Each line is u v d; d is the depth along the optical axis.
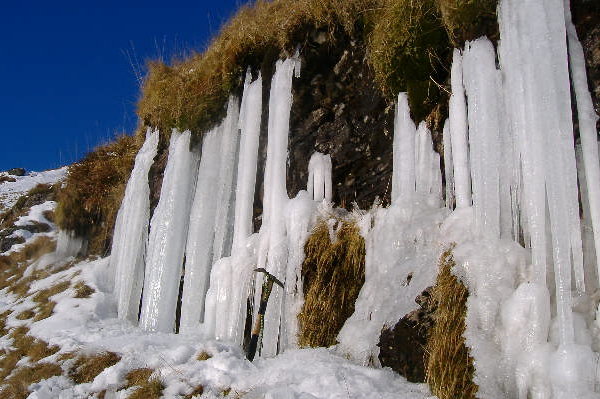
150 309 7.21
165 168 8.27
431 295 4.64
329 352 5.16
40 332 7.29
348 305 5.55
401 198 5.52
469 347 4.20
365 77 6.21
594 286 4.17
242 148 6.85
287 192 6.53
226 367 5.03
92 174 11.18
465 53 5.10
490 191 4.65
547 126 4.19
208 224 7.11
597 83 4.45
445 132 5.46
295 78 6.65
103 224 10.95
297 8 6.66
